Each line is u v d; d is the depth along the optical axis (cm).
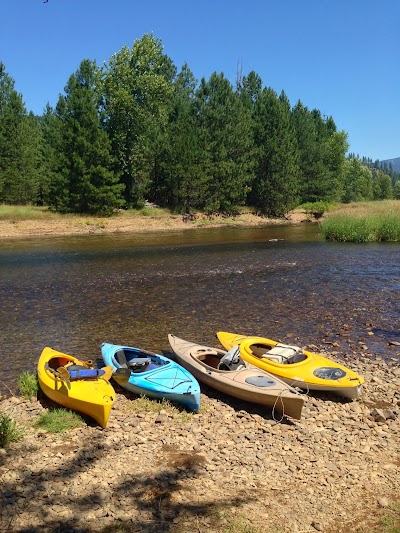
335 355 1195
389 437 798
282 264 2497
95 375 931
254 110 6644
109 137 5475
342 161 8469
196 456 730
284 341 1307
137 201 5591
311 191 7331
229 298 1780
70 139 4953
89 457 722
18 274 2294
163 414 880
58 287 1994
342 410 906
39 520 571
